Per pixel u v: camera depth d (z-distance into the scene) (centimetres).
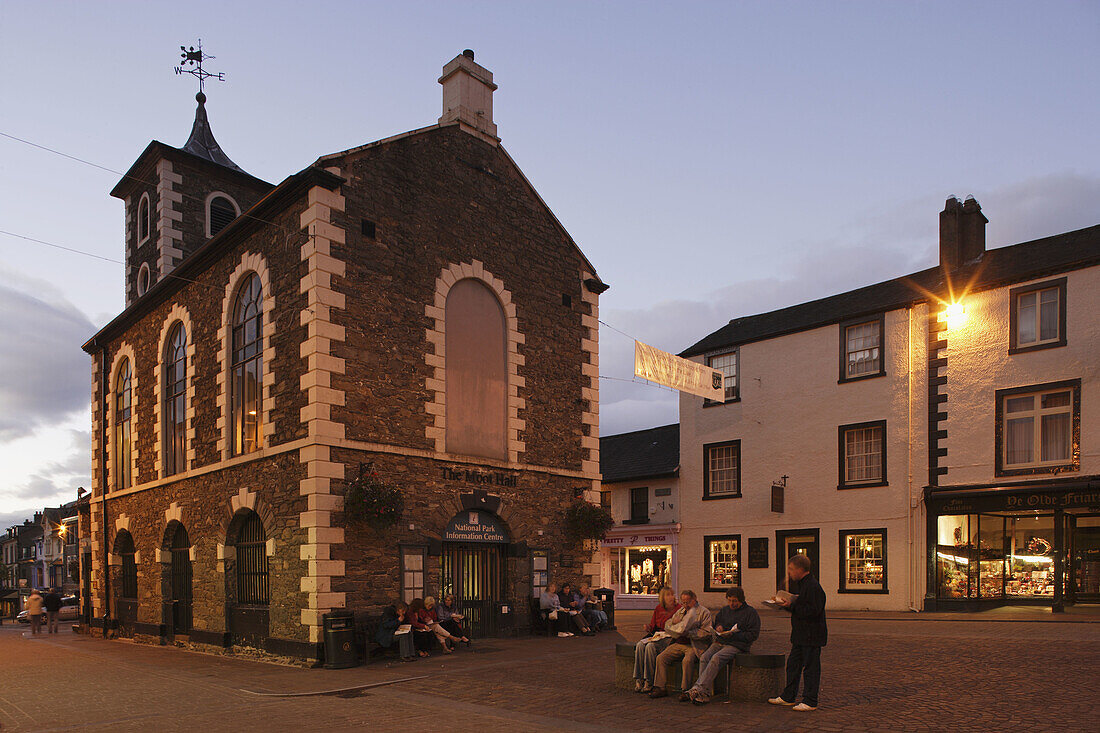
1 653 1659
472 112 1653
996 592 1948
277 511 1359
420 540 1391
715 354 2469
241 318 1587
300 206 1386
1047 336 1791
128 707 917
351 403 1326
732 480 2375
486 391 1582
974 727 692
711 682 838
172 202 2355
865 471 2066
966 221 2080
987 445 1839
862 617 1811
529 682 1023
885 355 2050
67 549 5662
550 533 1656
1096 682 870
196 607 1620
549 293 1756
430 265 1502
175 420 1856
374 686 1037
